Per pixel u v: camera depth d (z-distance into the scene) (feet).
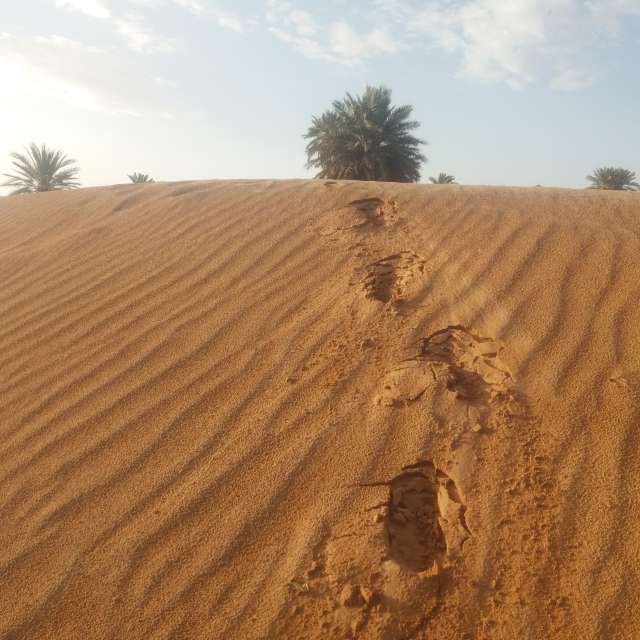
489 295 12.54
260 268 15.64
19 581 8.07
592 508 7.86
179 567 7.97
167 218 20.11
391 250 15.37
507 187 20.35
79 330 14.28
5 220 24.18
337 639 6.88
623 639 6.47
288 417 10.27
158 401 11.25
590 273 12.69
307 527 8.25
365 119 68.69
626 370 9.93
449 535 7.89
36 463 10.19
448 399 9.94
